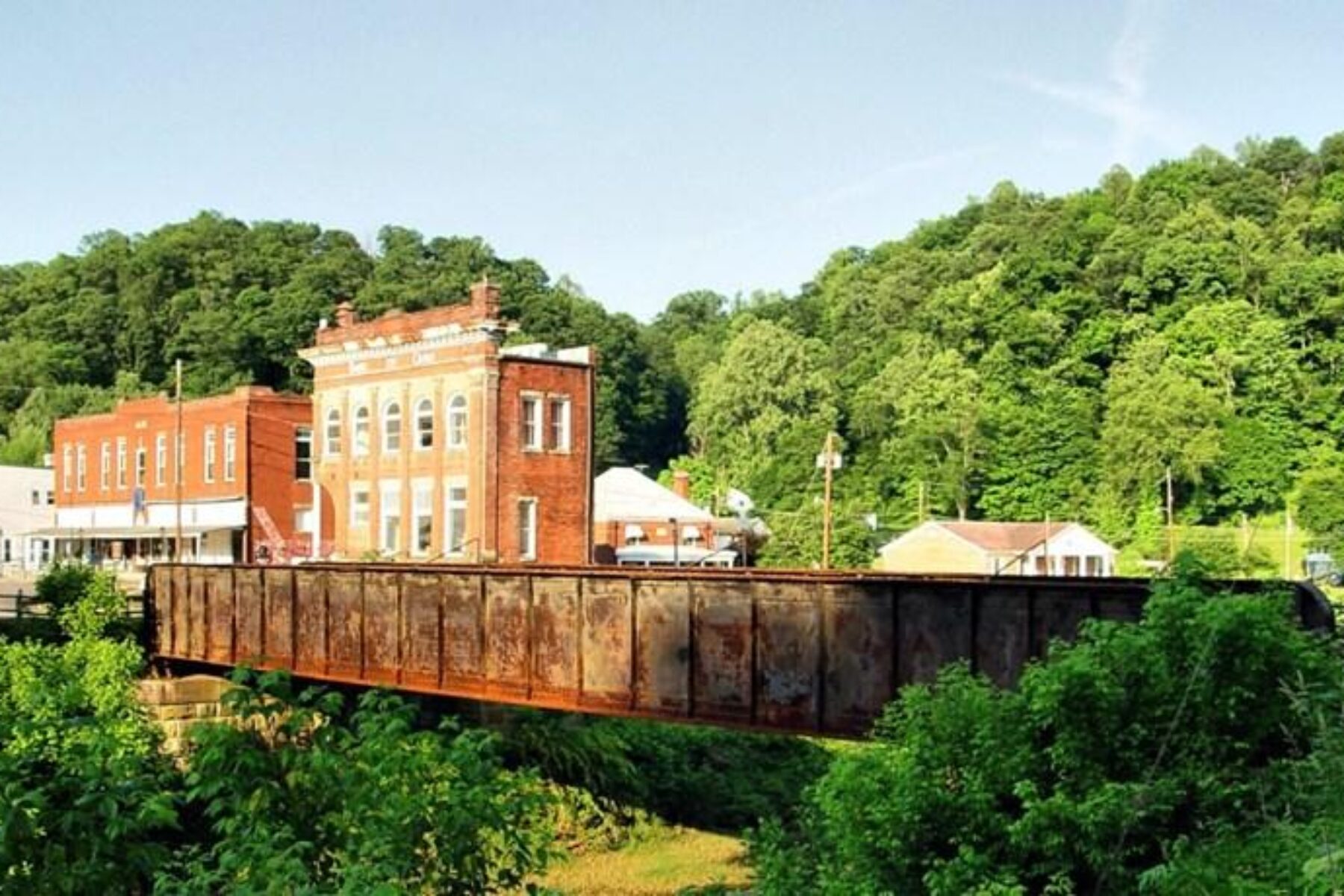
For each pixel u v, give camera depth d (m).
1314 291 105.88
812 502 94.06
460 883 9.38
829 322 140.38
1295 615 13.24
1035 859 10.66
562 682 23.23
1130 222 124.06
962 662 12.45
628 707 21.89
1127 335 108.56
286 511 62.03
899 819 10.95
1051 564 75.31
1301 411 99.62
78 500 73.50
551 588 23.61
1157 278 111.00
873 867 11.19
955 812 10.91
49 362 113.94
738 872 28.19
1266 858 9.45
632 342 130.75
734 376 113.00
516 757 31.09
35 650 28.64
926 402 102.62
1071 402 101.38
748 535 72.00
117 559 69.31
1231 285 110.38
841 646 18.75
